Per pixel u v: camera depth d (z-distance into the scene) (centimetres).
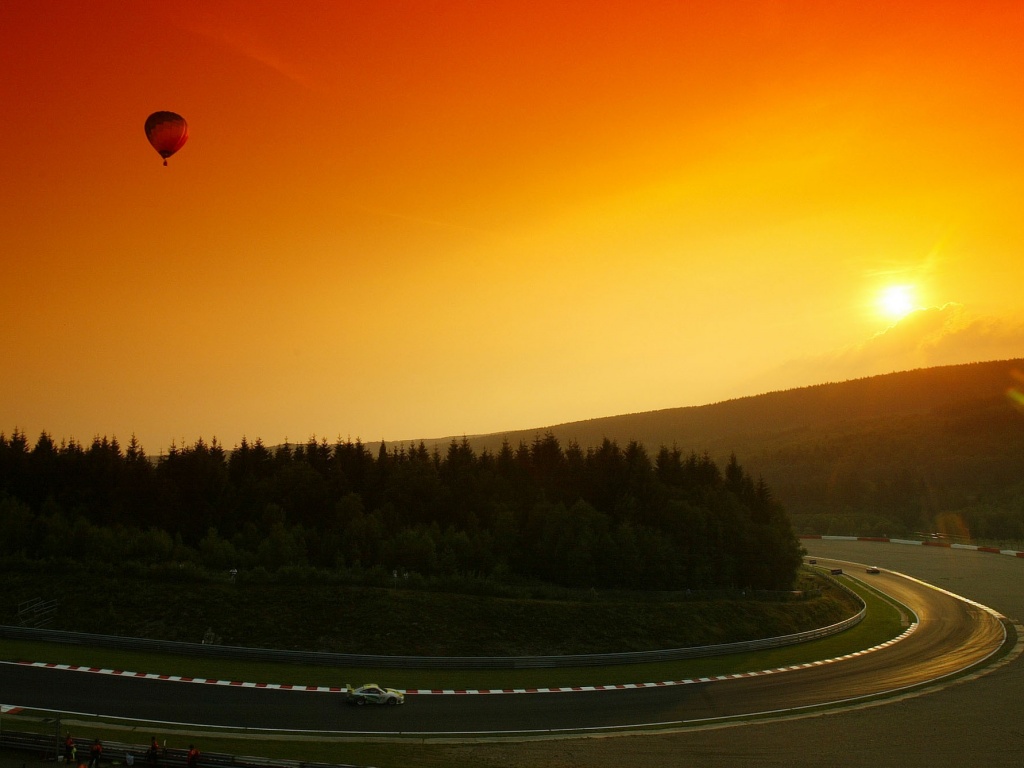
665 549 8925
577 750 4734
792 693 6069
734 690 6106
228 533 9331
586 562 8656
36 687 5031
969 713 5603
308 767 4006
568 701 5656
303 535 8569
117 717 4666
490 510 9688
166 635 6344
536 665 6369
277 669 5806
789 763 4644
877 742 5025
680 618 7806
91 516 9125
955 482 18588
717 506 9856
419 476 9950
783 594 9050
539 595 7988
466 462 10994
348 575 7638
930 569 12288
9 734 4041
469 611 7219
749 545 9550
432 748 4594
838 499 18975
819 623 8488
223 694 5212
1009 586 10719
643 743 4903
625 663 6644
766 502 10656
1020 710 5675
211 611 6731
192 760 3941
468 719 5172
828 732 5194
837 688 6225
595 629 7312
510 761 4472
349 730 4794
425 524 9575
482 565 8575
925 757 4797
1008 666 6894
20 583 6994
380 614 6919
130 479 9575
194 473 9962
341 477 10056
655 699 5791
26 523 8269
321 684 5581
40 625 6341
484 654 6625
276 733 4638
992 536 15475
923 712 5622
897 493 18200
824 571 12081
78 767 3812
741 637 7719
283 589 7238
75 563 7438
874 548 14862
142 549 7988
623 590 8475
